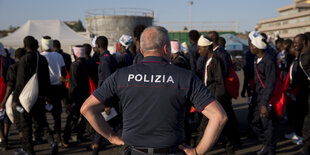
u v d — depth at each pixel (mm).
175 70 1460
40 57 3484
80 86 3850
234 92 3312
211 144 1347
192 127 4895
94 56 4879
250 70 4125
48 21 11805
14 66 3521
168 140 1406
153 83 1415
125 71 1504
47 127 3619
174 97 1394
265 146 3404
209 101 1369
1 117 3850
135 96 1424
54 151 3576
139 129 1438
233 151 3469
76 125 4230
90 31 26453
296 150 3881
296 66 3941
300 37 3750
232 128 3482
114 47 21344
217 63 3135
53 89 4062
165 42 1547
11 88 3533
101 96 1465
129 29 25719
